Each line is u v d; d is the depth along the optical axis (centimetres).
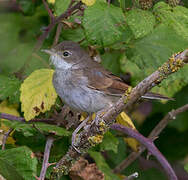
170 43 1030
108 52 1117
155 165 1330
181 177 1350
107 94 1075
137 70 1111
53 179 869
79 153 845
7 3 1306
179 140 1344
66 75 1066
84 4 945
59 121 990
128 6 1000
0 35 1235
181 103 1275
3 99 991
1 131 940
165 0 1005
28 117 909
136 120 1331
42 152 977
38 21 1262
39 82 938
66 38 1133
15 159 795
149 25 888
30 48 1130
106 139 992
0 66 1108
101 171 1001
